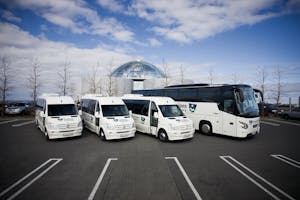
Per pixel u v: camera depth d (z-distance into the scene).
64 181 5.30
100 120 10.62
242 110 10.56
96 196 4.48
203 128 12.31
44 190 4.78
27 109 23.36
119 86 35.38
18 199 4.37
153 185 5.07
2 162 6.87
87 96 14.17
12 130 13.42
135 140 10.70
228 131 10.92
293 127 16.38
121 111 11.16
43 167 6.37
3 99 22.55
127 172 5.96
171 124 9.85
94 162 6.89
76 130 10.31
